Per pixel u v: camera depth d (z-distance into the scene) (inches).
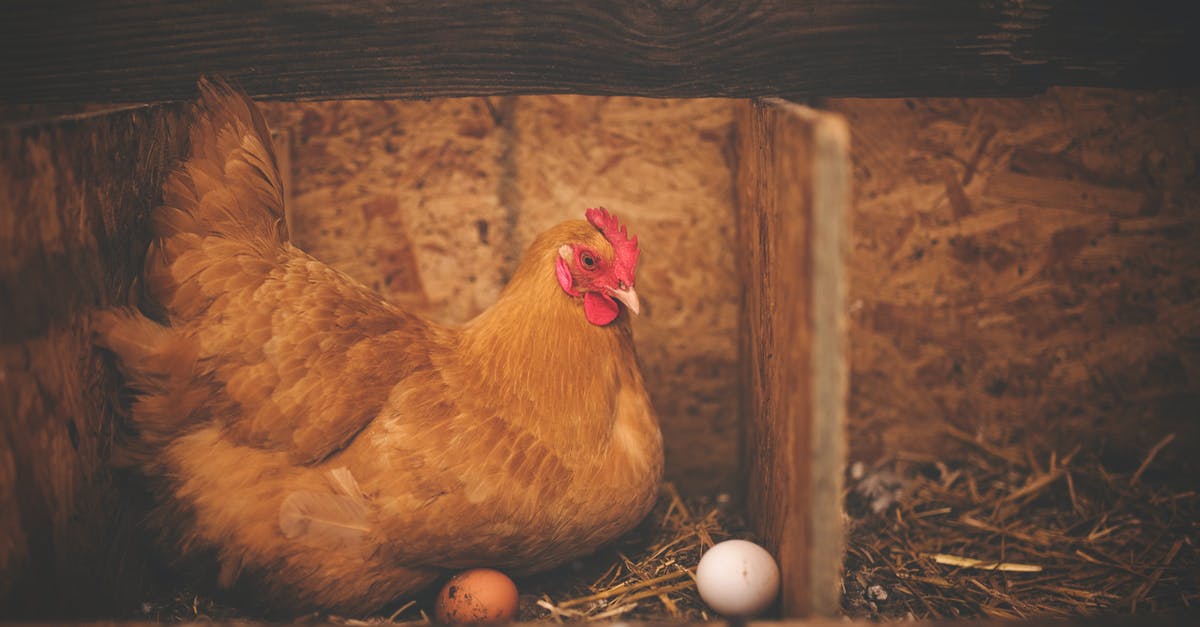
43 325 28.5
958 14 31.5
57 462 28.9
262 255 32.2
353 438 31.8
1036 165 39.6
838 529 26.7
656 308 40.6
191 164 31.6
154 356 30.7
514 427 32.5
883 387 40.8
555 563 33.9
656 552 35.7
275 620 32.1
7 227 27.5
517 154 39.8
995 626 26.7
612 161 39.9
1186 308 39.6
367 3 31.6
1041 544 36.6
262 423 31.2
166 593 32.7
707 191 39.9
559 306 33.4
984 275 40.1
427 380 32.4
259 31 31.8
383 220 40.1
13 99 32.1
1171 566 35.3
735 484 41.1
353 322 32.5
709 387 40.9
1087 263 39.8
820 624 26.9
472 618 31.9
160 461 31.3
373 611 32.4
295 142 39.5
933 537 37.1
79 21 31.6
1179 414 40.0
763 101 32.4
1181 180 39.1
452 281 40.4
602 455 33.3
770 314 32.2
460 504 31.6
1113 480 39.4
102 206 30.4
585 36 31.8
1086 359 40.2
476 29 31.8
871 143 39.8
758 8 31.6
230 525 31.2
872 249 40.3
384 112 39.5
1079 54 31.7
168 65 32.0
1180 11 31.3
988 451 40.6
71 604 29.2
